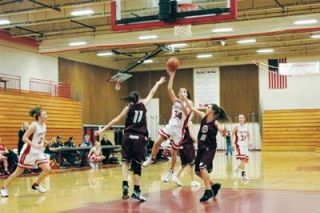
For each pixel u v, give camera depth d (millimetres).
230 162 19562
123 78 25406
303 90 29859
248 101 31188
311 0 20047
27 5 20125
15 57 23672
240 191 8672
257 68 31031
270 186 9672
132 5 12422
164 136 9164
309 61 29500
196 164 7520
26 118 21812
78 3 18781
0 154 14695
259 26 20500
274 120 30328
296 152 28156
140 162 7566
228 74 31766
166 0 11125
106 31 24312
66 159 18688
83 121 28938
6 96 20703
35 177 13766
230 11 10805
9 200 8320
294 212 6102
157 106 33312
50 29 24047
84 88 29281
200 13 10953
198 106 32312
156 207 6707
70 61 28094
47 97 23531
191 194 8297
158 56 31094
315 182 10523
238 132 11594
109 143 21156
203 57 31891
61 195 8914
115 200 7695
